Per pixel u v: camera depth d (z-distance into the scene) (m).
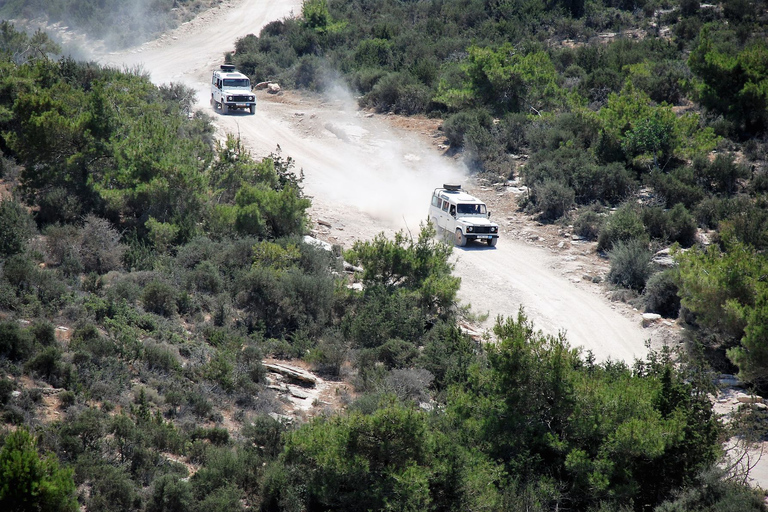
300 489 44.16
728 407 69.25
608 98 148.00
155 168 98.31
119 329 63.16
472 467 44.66
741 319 75.94
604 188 127.88
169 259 85.62
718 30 194.25
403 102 177.62
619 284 100.88
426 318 85.88
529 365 49.38
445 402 62.16
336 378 68.88
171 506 40.91
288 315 80.50
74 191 95.06
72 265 77.00
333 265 96.94
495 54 169.75
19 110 100.75
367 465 43.72
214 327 72.19
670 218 112.81
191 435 49.91
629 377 53.72
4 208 84.00
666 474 49.16
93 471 41.53
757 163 132.12
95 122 99.69
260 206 103.75
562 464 48.50
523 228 121.19
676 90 162.25
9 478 35.97
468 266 106.75
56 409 47.72
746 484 50.75
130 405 50.34
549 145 145.38
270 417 52.41
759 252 94.50
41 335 55.38
